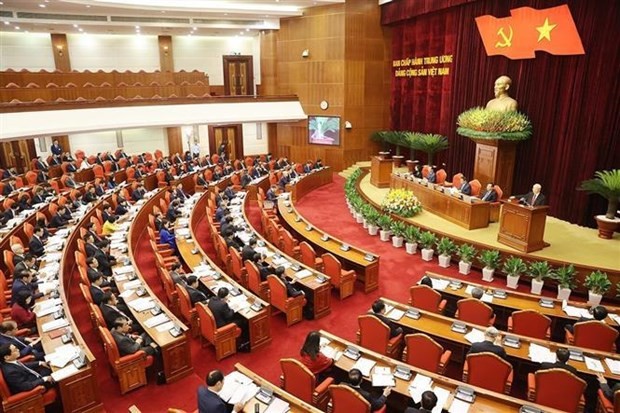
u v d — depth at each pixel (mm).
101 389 6645
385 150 21625
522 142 13953
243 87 24469
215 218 13453
